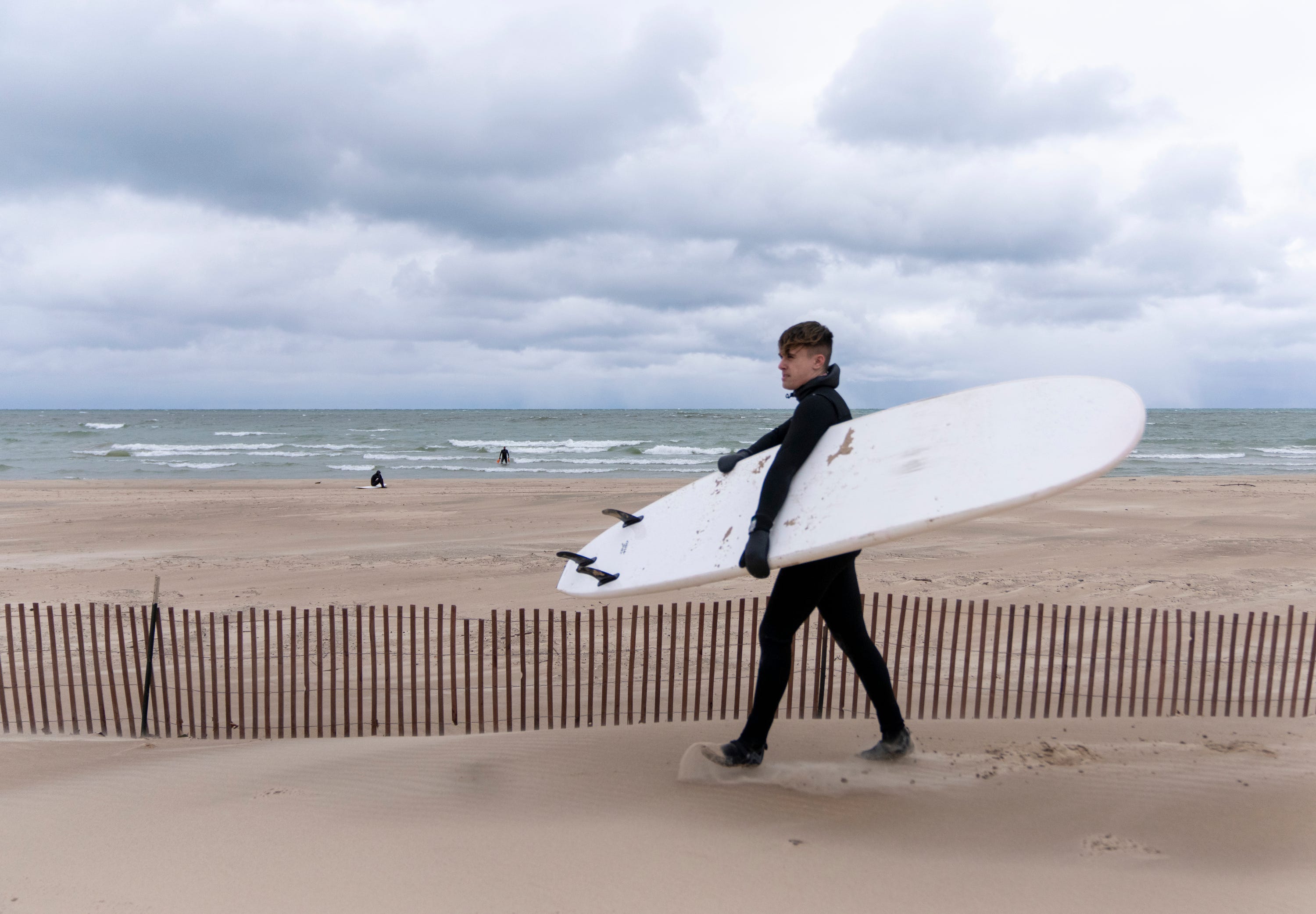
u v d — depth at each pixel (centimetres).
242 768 382
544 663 635
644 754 380
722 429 8019
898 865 260
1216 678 472
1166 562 1088
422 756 389
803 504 305
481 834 291
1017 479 257
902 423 311
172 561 1137
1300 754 379
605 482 2766
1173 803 314
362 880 254
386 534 1486
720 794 326
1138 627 470
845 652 352
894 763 359
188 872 264
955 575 987
